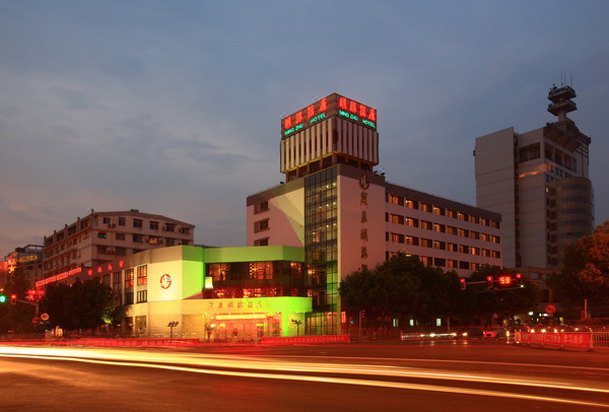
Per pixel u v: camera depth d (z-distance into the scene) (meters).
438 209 98.56
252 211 96.88
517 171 161.38
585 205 153.50
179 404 13.67
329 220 82.12
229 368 23.28
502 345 46.31
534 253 154.38
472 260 103.31
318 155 90.06
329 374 20.05
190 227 136.75
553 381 17.47
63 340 70.38
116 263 93.44
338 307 77.50
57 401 14.50
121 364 26.59
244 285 80.12
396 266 75.12
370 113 94.44
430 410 12.40
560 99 175.12
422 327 85.44
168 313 78.88
